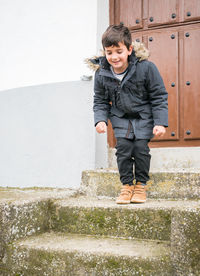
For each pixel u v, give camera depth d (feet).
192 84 10.84
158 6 11.27
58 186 10.70
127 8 11.64
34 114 11.16
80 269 6.05
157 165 10.97
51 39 11.56
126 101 7.63
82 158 10.54
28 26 11.92
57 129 10.85
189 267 5.43
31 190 9.94
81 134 10.60
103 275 5.91
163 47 11.19
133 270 5.75
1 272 6.48
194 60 10.85
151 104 7.82
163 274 5.59
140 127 7.66
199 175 7.98
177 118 10.91
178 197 8.08
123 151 7.64
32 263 6.32
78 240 6.83
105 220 7.16
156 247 6.27
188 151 10.69
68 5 11.37
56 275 6.17
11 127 11.44
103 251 6.05
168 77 11.09
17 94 11.44
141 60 7.52
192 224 5.48
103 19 11.51
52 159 10.84
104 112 8.04
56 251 6.20
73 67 11.18
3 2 12.30
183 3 11.02
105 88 7.82
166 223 6.73
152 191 8.29
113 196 8.61
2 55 12.25
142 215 6.89
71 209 7.43
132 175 7.83
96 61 7.92
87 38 11.08
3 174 11.44
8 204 6.60
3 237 6.49
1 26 12.29
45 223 7.52
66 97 10.82
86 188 9.02
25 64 11.86
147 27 11.39
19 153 11.27
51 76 11.43
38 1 11.81
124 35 7.08
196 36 10.86
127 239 6.89
